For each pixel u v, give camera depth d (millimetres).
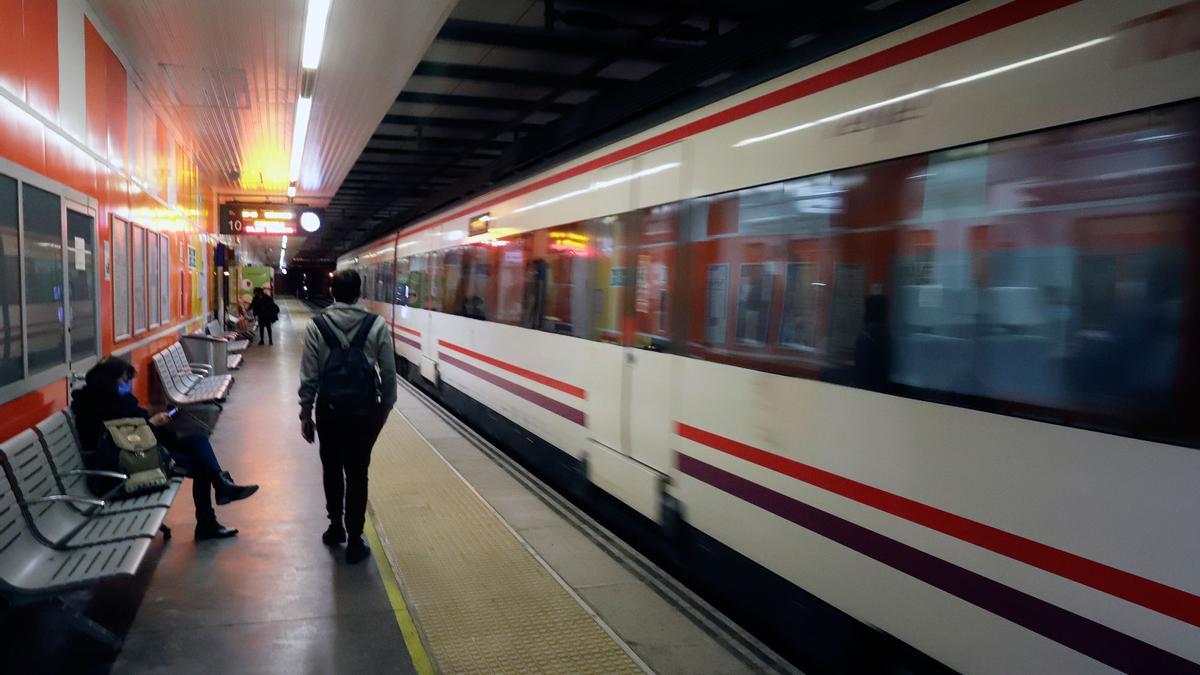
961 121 2799
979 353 2686
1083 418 2352
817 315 3451
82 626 3221
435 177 19906
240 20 6086
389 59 6887
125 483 4258
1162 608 2094
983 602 2598
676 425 4578
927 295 2904
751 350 3895
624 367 5266
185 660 3242
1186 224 2137
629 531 5480
